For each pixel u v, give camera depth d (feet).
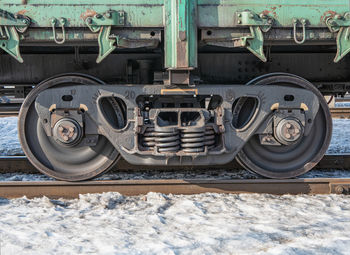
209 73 15.15
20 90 16.05
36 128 13.62
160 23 11.94
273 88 13.00
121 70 14.87
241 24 11.94
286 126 12.85
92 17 11.68
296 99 13.10
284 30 12.28
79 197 12.89
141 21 11.89
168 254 8.18
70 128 12.55
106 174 16.74
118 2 11.82
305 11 12.09
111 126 12.71
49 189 13.29
